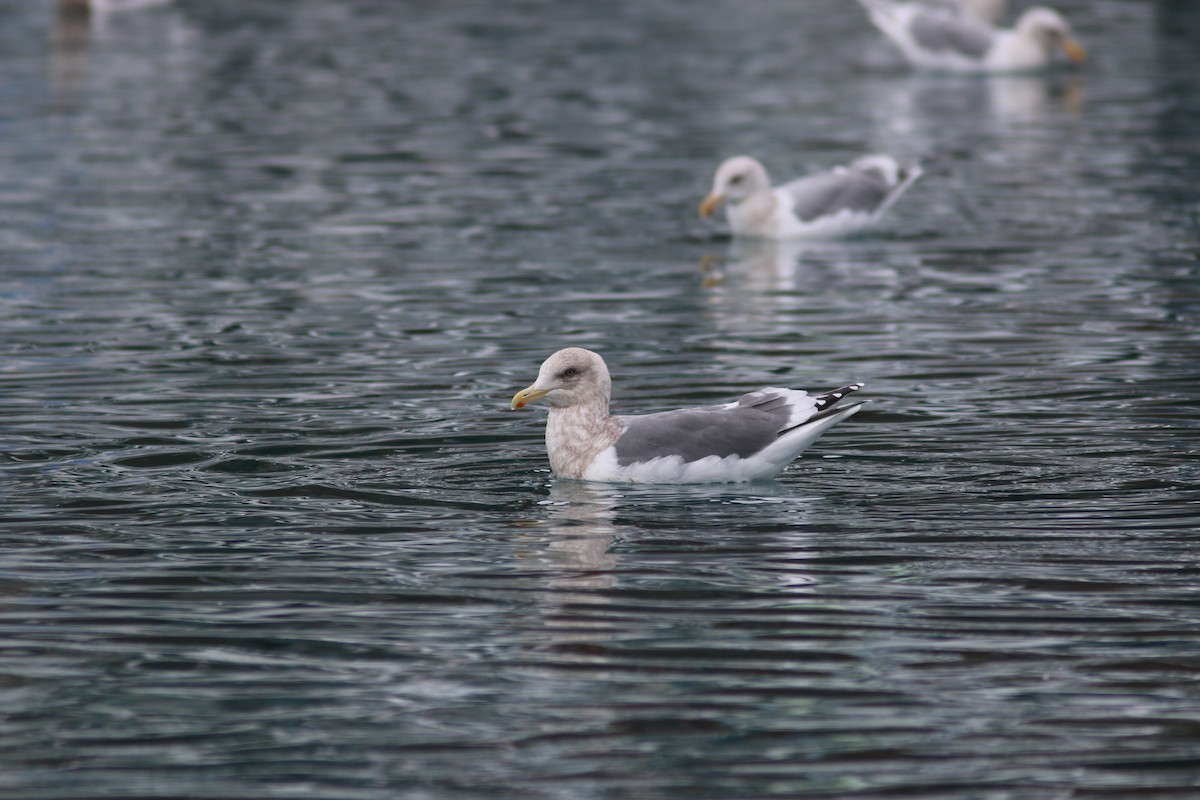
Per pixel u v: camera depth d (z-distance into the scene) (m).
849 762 8.58
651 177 28.31
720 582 11.01
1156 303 19.50
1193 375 16.20
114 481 13.17
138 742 8.85
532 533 12.03
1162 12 51.69
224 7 52.94
